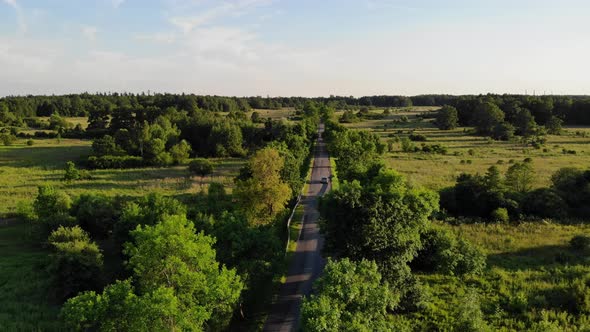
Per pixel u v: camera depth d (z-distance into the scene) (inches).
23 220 2171.5
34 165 3978.8
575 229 1851.6
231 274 983.6
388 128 6727.4
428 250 1466.5
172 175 3558.1
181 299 877.8
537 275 1386.6
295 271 1489.9
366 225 1186.6
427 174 3073.3
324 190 2706.7
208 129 5157.5
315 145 5275.6
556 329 1015.6
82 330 1044.5
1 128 6402.6
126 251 989.2
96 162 3959.2
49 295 1376.7
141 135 4517.7
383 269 1195.9
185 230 943.0
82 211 1941.4
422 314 1181.1
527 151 4124.0
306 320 826.2
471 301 1067.9
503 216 1972.2
